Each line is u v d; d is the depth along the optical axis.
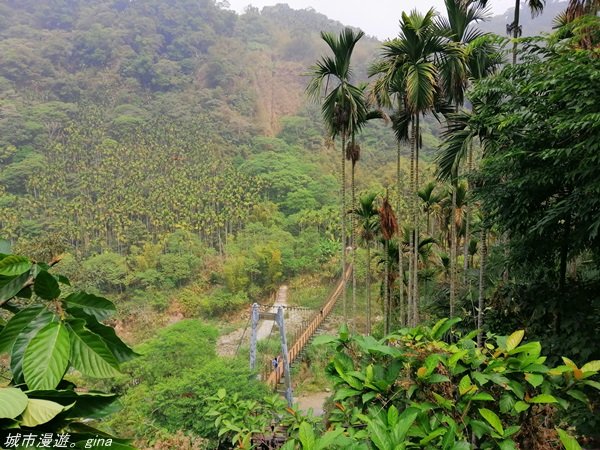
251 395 7.74
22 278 0.88
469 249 12.17
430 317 9.83
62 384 0.85
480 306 5.95
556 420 2.93
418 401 1.67
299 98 77.25
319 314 20.98
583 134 3.45
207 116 61.47
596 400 3.02
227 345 20.78
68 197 40.19
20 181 40.97
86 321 0.86
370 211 10.00
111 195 38.59
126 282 27.45
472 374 1.61
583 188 3.32
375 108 9.02
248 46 89.69
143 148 48.25
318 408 12.49
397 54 7.41
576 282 4.75
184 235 33.38
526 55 4.23
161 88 68.94
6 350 0.80
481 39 4.30
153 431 6.49
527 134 4.14
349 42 8.10
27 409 0.66
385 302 9.95
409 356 1.75
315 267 30.66
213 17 89.06
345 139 9.15
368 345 1.70
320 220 36.22
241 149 55.75
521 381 1.65
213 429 6.45
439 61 7.45
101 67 69.62
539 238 4.45
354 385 1.74
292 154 55.88
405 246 10.51
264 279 29.55
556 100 3.62
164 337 10.83
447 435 1.34
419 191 11.02
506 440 1.46
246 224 36.59
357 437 1.49
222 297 26.88
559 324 4.27
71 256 26.12
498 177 4.73
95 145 48.81
